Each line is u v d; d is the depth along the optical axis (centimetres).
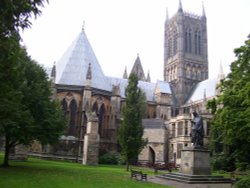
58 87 8112
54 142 4466
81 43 9144
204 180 3762
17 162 5041
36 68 4522
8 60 1686
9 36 1609
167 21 15638
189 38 14525
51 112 4431
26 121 3806
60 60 9225
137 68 14712
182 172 4141
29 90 4153
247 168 3481
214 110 4000
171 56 14912
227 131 3312
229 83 3925
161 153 8656
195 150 4022
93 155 6038
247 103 2908
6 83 1814
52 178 3084
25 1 1524
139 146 5284
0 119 2397
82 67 8669
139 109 5497
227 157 4744
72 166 5212
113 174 4153
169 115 10900
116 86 8825
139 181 3553
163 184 3484
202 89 12481
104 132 8556
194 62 14288
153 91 11588
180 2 14888
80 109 8094
